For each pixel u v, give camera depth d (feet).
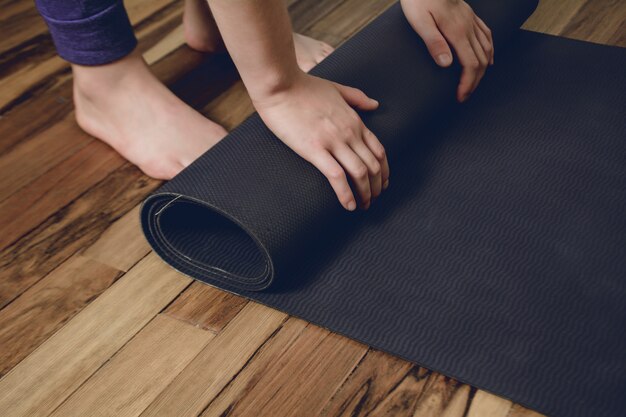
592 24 5.10
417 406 2.77
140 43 5.41
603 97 4.21
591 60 4.56
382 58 3.87
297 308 3.15
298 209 3.17
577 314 2.97
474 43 4.03
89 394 2.95
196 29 5.05
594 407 2.64
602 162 3.73
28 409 2.92
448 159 3.86
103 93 4.08
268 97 3.22
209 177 3.26
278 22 2.97
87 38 3.85
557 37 4.83
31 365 3.10
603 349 2.83
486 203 3.55
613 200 3.50
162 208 3.33
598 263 3.19
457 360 2.85
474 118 4.16
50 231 3.79
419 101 3.80
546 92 4.31
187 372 3.00
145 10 5.85
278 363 2.99
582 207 3.47
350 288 3.21
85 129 4.39
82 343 3.18
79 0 3.69
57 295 3.42
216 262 3.41
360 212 3.58
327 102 3.31
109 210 3.90
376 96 3.70
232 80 4.86
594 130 3.96
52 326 3.27
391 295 3.14
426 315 3.04
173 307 3.31
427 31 3.93
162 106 4.12
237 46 3.02
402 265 3.28
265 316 3.20
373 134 3.40
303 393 2.86
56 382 3.01
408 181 3.74
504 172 3.73
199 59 5.13
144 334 3.19
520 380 2.75
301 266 3.35
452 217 3.49
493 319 2.99
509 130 4.03
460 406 2.76
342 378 2.90
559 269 3.17
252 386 2.91
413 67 3.89
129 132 4.11
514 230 3.38
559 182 3.63
